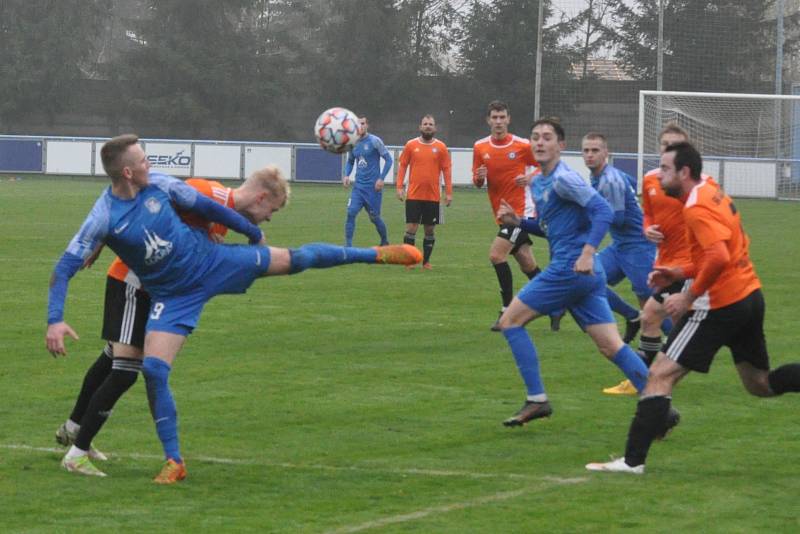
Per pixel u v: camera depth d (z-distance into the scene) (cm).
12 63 12519
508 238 3019
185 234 1518
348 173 4569
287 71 13100
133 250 1498
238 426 1842
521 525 1327
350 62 12675
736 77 10438
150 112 12569
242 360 2402
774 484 1518
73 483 1512
